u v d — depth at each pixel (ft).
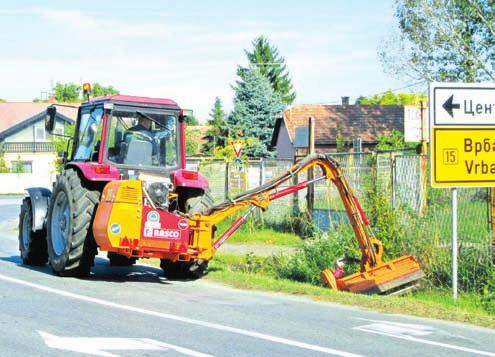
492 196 44.14
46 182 219.82
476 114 39.55
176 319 30.45
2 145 218.59
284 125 200.64
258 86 219.82
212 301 35.65
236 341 26.63
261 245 67.10
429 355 25.59
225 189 84.99
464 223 45.78
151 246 40.37
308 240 53.62
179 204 45.14
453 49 126.11
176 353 24.49
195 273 43.96
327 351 25.57
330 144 189.37
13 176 210.18
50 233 44.47
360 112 197.88
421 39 126.62
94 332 27.43
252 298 37.14
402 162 55.52
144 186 41.47
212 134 224.74
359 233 43.91
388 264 42.78
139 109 45.24
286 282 42.14
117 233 39.86
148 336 26.99
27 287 38.42
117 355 23.95
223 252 61.41
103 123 44.50
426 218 47.73
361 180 59.16
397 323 31.45
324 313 33.30
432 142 38.96
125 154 44.55
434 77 127.85
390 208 48.62
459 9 125.08
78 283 40.63
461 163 39.37
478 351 26.45
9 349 24.53
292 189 44.88
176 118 46.06
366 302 36.11
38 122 222.69
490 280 42.22
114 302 34.27
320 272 47.21
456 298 39.70
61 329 27.81
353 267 47.60
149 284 41.47
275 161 78.43
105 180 42.11
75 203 42.01
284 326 29.76
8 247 65.21
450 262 44.88
